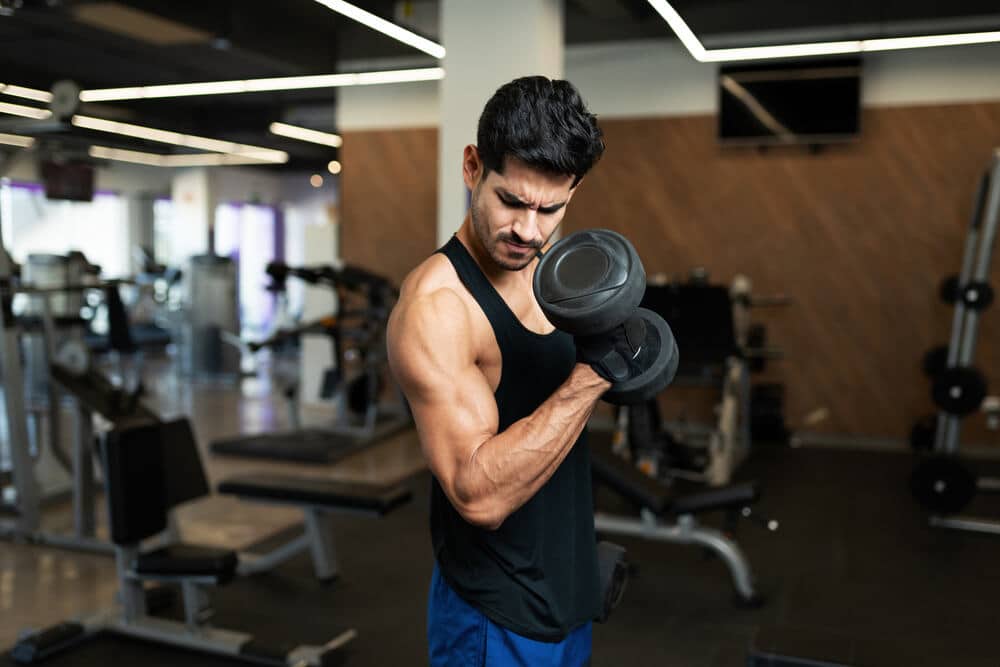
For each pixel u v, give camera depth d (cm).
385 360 541
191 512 380
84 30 513
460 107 418
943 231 520
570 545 108
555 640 106
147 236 1111
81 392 318
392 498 278
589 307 83
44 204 994
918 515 389
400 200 643
